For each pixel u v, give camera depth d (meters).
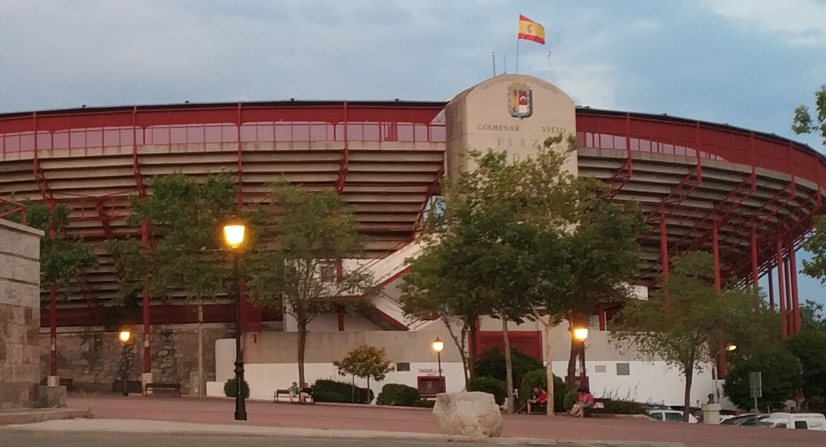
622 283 57.19
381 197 78.19
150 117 74.44
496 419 27.36
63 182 75.56
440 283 52.69
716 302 65.38
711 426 39.38
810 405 81.94
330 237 63.72
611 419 45.16
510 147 74.94
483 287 49.47
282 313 73.75
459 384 68.12
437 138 76.69
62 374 79.19
